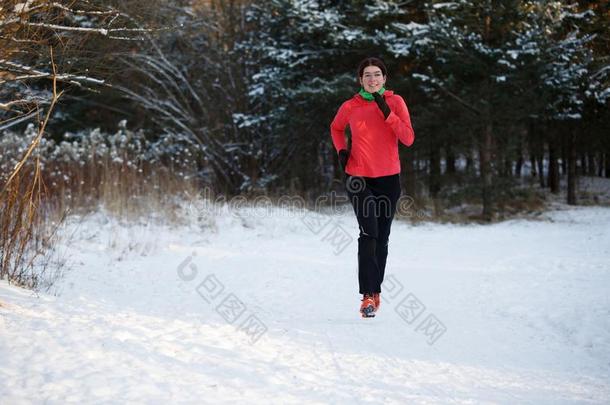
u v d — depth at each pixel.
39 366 3.66
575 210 22.98
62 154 13.92
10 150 12.45
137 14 9.66
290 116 21.22
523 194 21.30
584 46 20.34
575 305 7.29
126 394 3.34
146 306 6.20
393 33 19.52
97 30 6.29
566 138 25.91
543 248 12.96
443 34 17.52
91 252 9.62
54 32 6.32
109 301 6.20
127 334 4.64
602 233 15.58
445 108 20.08
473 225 18.41
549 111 20.73
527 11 18.11
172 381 3.65
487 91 19.05
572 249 12.68
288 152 23.19
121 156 14.88
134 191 13.97
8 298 5.29
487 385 4.25
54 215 10.73
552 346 5.56
